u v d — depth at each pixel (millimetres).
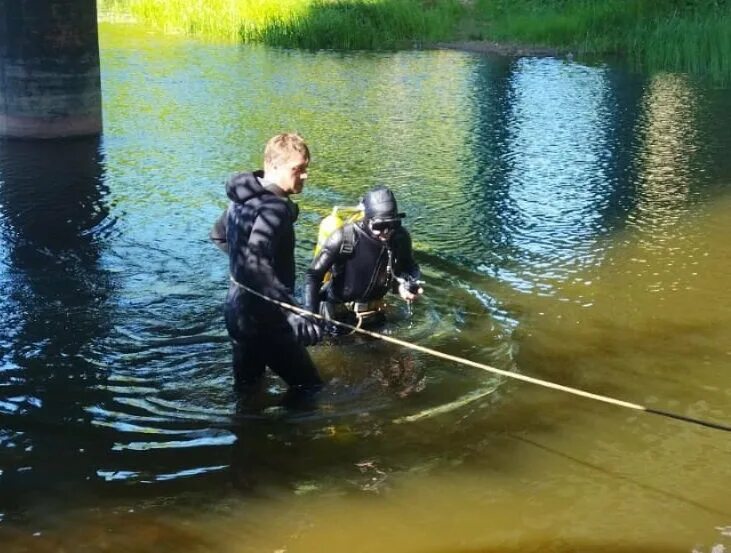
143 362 5305
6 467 4211
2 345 5473
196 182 9219
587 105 13859
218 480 4125
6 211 8156
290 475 4176
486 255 7238
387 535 3734
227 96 13938
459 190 9148
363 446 4414
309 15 20859
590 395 4324
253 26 20297
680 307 6207
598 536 3736
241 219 4621
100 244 7324
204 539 3699
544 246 7488
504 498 4000
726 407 4836
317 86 15078
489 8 23922
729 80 16422
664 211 8508
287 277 4680
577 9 22734
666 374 5207
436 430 4566
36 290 6348
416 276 5773
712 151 10977
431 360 5320
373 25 21141
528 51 19922
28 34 10734
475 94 14672
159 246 7305
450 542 3691
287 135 4629
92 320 5859
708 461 4312
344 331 5637
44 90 10867
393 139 11406
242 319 4711
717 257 7230
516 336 5699
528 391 4977
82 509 3900
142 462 4270
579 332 5773
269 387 4977
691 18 20156
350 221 5570
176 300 6227
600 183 9492
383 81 15742
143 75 15523
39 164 9875
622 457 4340
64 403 4812
